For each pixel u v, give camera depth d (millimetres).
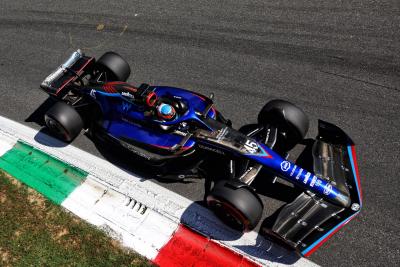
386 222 6398
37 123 8883
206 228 6746
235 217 6020
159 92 7445
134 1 11023
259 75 8711
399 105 7734
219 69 9000
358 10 9336
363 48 8688
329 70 8492
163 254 6547
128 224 6965
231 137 6488
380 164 7059
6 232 7199
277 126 7023
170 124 6750
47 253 6859
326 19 9344
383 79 8156
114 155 7965
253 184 7078
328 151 6586
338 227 5797
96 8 11141
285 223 5934
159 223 6910
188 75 9047
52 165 8023
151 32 10133
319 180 6059
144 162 7211
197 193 7191
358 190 6016
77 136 8414
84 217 7172
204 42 9586
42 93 9453
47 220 7230
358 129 7566
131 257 6574
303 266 6188
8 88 9711
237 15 9938
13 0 12102
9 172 8047
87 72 8641
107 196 7379
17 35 10992
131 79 9250
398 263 6035
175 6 10570
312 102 8094
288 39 9188
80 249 6805
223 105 8336
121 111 7465
